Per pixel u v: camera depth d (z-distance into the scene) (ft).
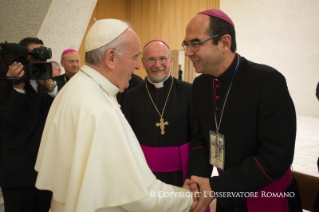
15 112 5.73
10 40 8.61
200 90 5.26
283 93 4.04
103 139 3.37
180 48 37.65
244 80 4.42
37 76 5.72
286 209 4.48
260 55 32.19
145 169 3.64
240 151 4.44
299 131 22.45
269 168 4.02
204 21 4.15
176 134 6.64
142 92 7.24
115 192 3.34
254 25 32.22
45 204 6.81
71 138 3.50
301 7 29.17
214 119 4.87
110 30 3.84
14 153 6.17
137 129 6.96
